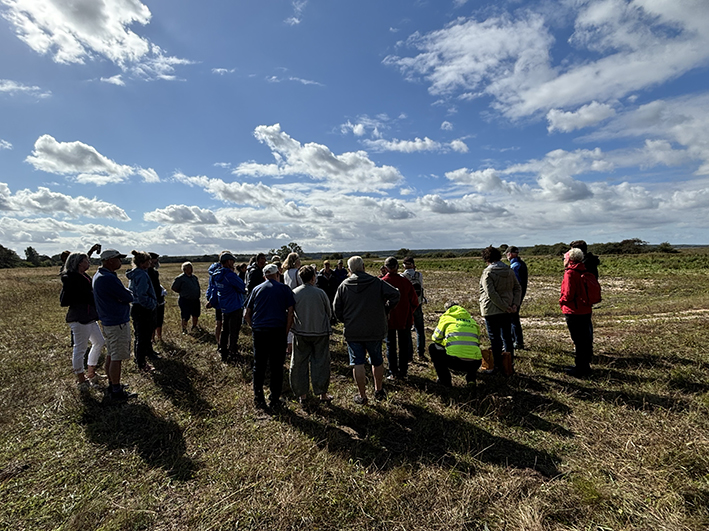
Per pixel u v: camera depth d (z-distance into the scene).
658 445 3.13
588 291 5.02
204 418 4.13
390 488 2.76
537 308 12.17
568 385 4.83
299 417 4.19
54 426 3.96
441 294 17.44
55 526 2.55
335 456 3.29
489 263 5.47
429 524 2.45
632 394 4.38
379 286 4.46
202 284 25.09
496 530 2.38
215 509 2.64
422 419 3.96
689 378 4.73
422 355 6.52
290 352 6.87
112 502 2.77
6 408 4.32
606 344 6.75
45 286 20.39
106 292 4.50
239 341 7.75
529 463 3.14
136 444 3.62
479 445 3.41
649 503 2.51
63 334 8.45
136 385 5.22
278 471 3.06
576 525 2.38
